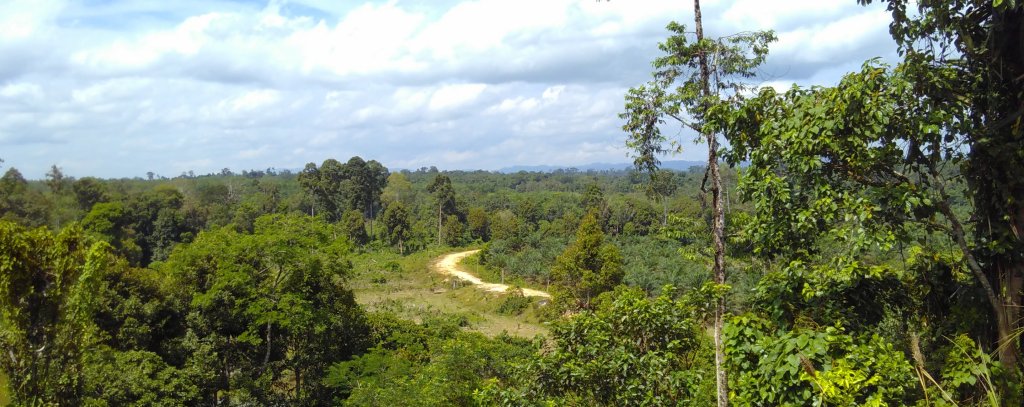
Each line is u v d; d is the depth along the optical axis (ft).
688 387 25.12
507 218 238.27
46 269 37.11
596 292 99.19
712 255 22.98
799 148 18.26
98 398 45.57
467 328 110.73
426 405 51.47
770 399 17.80
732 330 19.20
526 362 28.09
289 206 206.69
